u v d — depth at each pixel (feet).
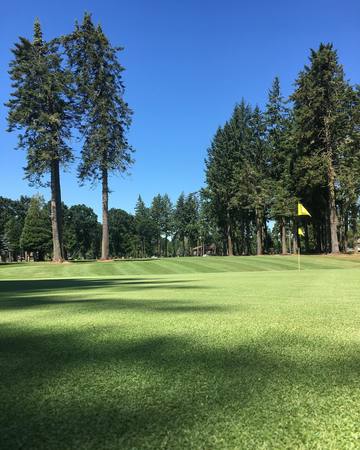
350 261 118.11
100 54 128.57
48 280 71.00
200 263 118.93
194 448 7.75
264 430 8.41
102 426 8.68
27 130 123.85
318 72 134.92
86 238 386.32
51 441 8.09
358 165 133.90
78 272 104.01
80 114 129.90
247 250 228.63
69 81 124.26
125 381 11.41
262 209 176.65
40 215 274.36
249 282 48.57
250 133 183.01
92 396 10.36
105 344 15.87
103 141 129.29
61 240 131.03
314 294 33.22
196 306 25.89
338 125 134.41
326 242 178.40
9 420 9.07
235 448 7.75
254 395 10.23
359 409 9.39
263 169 180.75
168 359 13.55
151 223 392.88
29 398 10.32
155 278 67.51
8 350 15.20
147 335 17.33
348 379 11.39
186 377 11.66
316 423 8.70
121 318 21.62
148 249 412.98
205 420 8.86
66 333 18.12
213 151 200.34
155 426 8.63
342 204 164.96
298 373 11.94
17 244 325.42
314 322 19.90
